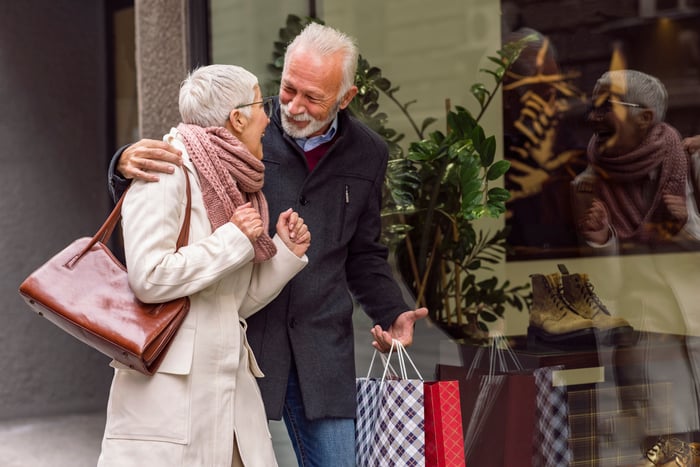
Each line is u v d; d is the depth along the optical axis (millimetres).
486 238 7520
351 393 5770
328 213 5742
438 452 5324
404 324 5918
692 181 6695
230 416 4984
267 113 5895
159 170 4855
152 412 4859
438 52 7789
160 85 8992
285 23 8289
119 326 4738
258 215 4988
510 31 7488
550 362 6742
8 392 12859
